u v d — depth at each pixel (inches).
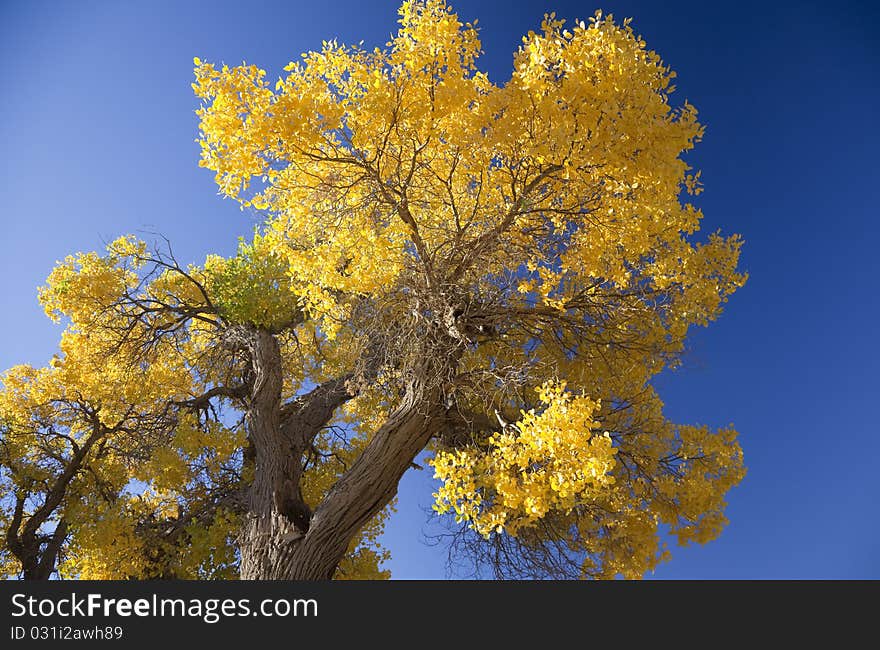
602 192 244.8
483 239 269.7
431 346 281.1
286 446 355.3
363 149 245.9
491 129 222.5
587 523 323.6
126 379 476.7
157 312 472.7
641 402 330.3
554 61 213.6
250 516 312.5
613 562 316.5
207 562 388.5
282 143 221.3
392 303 294.0
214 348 484.7
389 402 375.2
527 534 341.1
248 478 420.5
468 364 328.2
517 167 241.3
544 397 211.3
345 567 414.6
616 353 336.5
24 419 471.8
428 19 221.0
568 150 212.1
